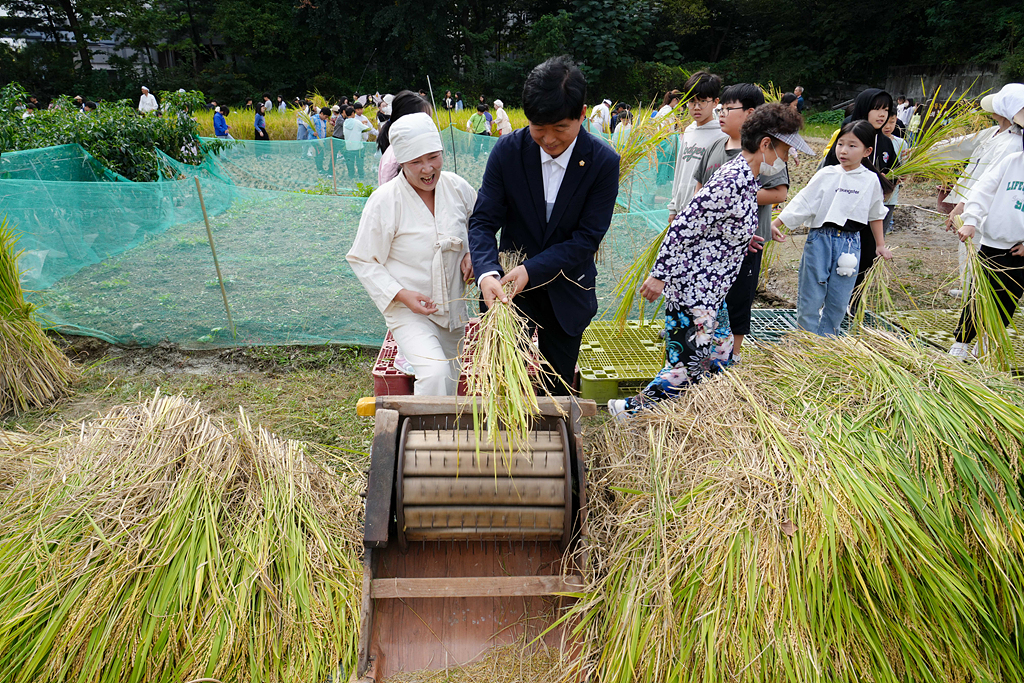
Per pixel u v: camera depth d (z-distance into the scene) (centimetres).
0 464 283
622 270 494
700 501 225
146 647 213
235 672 218
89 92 3167
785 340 301
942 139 500
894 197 479
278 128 1783
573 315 298
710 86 408
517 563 246
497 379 233
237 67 3459
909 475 226
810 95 3088
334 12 3272
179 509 238
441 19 3152
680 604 211
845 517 211
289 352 487
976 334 395
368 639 219
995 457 229
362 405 262
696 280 301
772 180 348
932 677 203
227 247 493
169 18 3344
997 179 397
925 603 209
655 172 619
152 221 500
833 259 402
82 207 488
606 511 246
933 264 659
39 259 495
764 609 203
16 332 410
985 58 2397
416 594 227
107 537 233
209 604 223
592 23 3112
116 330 491
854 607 205
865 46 2994
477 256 277
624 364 403
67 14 3309
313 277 492
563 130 256
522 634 231
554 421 262
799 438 237
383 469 235
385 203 294
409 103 350
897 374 254
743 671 199
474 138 921
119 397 424
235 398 419
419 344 295
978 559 221
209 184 527
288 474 267
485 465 236
